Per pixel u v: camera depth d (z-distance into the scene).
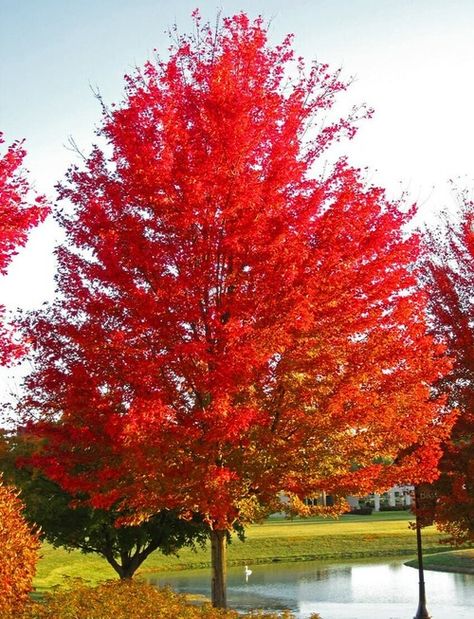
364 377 11.45
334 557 46.34
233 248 11.16
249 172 11.59
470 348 15.86
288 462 11.89
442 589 31.11
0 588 9.70
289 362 11.38
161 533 23.22
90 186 12.16
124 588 11.51
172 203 11.38
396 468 12.52
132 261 11.51
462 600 27.64
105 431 11.70
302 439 11.64
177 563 42.34
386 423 11.71
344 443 11.97
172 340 11.39
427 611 22.70
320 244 11.41
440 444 16.34
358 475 11.92
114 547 24.06
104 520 21.67
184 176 11.06
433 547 49.38
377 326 11.77
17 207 10.88
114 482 12.39
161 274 11.64
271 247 11.14
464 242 16.45
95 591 11.12
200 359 11.14
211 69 12.02
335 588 32.28
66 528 22.31
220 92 11.49
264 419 11.40
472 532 16.80
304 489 11.91
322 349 11.42
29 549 10.35
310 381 11.48
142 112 12.07
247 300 11.16
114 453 12.06
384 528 58.97
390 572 38.19
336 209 11.45
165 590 12.27
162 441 11.26
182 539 23.89
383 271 11.61
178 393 11.70
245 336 11.21
